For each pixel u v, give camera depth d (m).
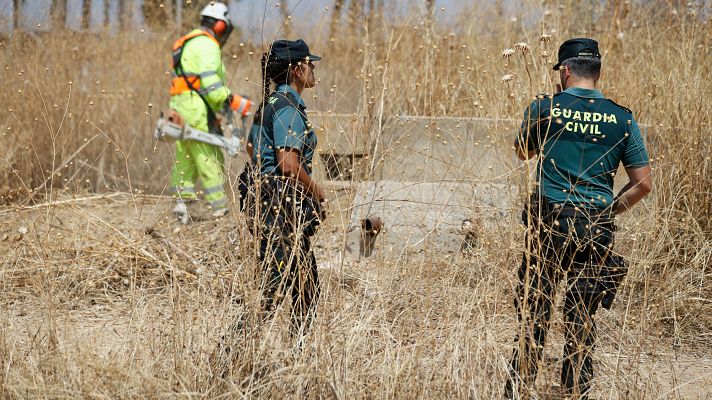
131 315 6.27
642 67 10.73
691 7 11.32
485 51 11.27
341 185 8.65
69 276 7.72
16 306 7.04
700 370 6.74
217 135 11.11
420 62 11.60
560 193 5.80
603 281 5.77
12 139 11.02
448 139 9.11
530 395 5.47
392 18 12.23
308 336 5.63
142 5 16.36
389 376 5.50
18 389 5.21
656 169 8.74
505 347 6.24
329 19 14.94
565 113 5.82
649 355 6.67
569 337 5.74
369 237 8.39
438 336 6.04
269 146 6.23
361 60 14.41
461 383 5.55
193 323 5.97
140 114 13.71
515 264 6.72
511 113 8.94
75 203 9.30
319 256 8.31
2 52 12.74
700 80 9.73
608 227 5.81
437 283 6.95
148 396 5.20
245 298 5.76
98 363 5.39
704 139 9.19
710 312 7.73
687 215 8.59
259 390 5.39
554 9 11.69
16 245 7.86
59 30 14.12
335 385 5.38
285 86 6.32
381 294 6.37
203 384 5.46
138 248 8.25
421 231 7.84
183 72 11.15
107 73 14.54
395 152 9.10
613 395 5.89
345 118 9.12
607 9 12.79
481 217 7.39
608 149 5.78
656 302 7.31
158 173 12.57
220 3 11.65
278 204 6.08
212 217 10.70
